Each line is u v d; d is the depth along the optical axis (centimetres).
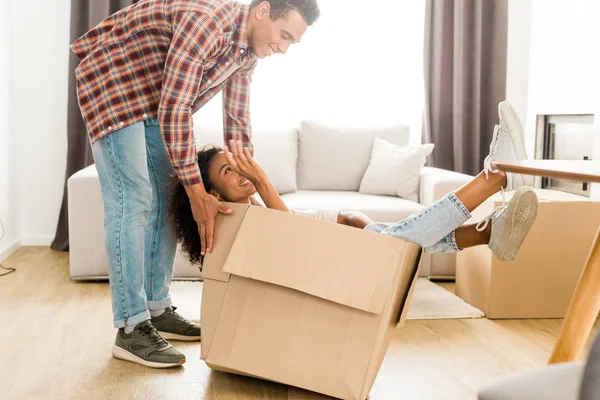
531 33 451
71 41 406
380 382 199
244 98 232
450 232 197
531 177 192
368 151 388
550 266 269
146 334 210
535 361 218
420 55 443
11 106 405
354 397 174
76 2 404
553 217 267
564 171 146
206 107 426
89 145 405
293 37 197
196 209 191
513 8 454
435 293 306
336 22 436
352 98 441
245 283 185
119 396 184
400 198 362
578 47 384
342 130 390
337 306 177
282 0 191
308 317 179
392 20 439
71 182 321
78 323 254
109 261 210
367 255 174
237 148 201
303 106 438
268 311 183
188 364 211
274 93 435
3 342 229
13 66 412
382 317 174
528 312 269
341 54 438
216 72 203
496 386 75
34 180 427
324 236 177
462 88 434
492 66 442
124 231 209
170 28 197
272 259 178
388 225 195
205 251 190
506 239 188
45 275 339
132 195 211
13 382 192
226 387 192
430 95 438
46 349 222
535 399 71
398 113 445
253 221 182
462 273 301
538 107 437
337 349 177
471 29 434
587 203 268
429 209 183
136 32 201
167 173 225
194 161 190
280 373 181
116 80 205
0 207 381
